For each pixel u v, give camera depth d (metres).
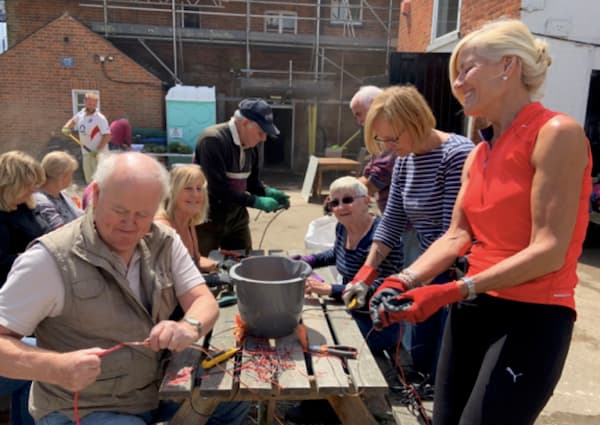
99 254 1.56
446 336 1.57
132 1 13.59
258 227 7.02
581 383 2.93
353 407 1.70
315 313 2.17
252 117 3.27
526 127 1.33
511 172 1.34
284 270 2.07
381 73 14.74
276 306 1.78
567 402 2.74
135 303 1.62
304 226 7.15
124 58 12.04
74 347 1.58
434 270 1.57
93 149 8.58
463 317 1.49
